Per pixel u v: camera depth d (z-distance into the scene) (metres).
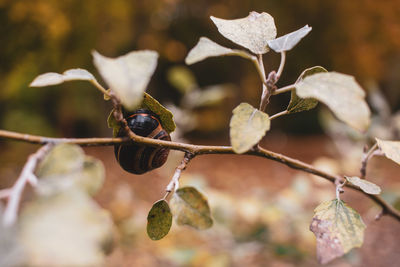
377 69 1.82
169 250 0.58
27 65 1.57
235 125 0.22
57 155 0.19
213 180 1.40
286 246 0.57
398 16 1.62
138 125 0.24
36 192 0.17
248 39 0.24
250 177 1.45
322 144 2.44
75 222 0.17
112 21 1.72
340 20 1.80
